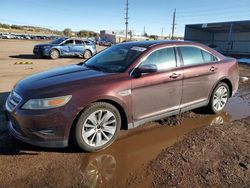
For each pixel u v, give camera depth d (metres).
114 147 3.80
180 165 3.32
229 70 5.43
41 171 3.12
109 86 3.65
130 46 4.62
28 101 3.30
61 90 3.38
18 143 3.77
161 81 4.21
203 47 5.11
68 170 3.16
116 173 3.13
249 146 3.87
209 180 3.00
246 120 5.06
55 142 3.37
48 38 69.19
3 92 6.66
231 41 38.66
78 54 18.17
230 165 3.32
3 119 4.65
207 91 5.09
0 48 24.42
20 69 11.02
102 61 4.54
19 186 2.83
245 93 7.65
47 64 13.46
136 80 3.91
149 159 3.47
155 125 4.66
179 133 4.35
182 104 4.70
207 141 4.02
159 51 4.38
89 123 3.55
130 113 3.92
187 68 4.63
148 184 2.92
